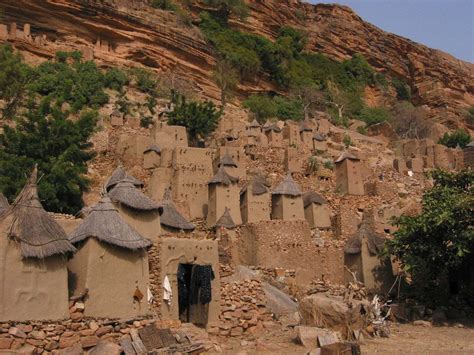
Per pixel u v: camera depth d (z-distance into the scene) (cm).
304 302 2408
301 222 3550
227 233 3766
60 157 3872
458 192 3403
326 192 5203
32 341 1767
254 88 10275
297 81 11388
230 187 4247
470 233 2986
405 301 3238
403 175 6650
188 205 4291
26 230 1841
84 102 6800
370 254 3359
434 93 14425
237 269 2850
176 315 2247
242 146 6009
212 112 6341
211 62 9512
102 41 8412
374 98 13550
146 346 1891
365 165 6350
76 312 1905
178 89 8244
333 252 3450
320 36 14050
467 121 13688
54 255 1875
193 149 4550
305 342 2073
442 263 3212
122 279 2038
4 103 5672
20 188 3562
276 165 5738
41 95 6619
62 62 7488
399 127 11694
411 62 15275
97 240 2009
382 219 4325
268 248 3419
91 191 4303
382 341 2275
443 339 2400
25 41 7400
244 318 2342
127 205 2595
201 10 11400
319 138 7231
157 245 2277
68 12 8038
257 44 10956
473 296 3222
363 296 3139
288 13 13650
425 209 3359
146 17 8925
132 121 6356
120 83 7669
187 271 2522
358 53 14162
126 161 4966
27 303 1797
